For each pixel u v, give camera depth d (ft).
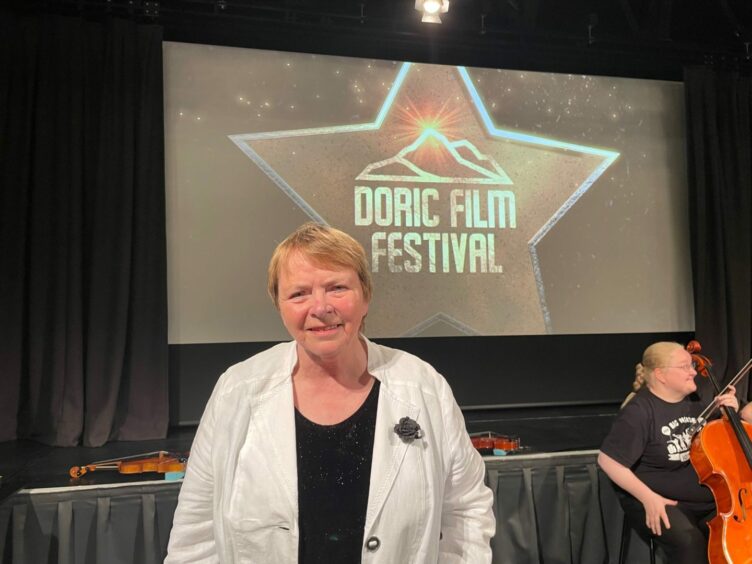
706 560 6.68
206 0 11.59
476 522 3.58
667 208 14.08
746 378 13.57
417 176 12.87
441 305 12.83
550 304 13.34
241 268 12.04
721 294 13.55
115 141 10.97
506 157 13.32
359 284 3.31
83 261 10.86
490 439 8.98
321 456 3.18
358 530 3.08
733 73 14.14
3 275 10.37
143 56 11.23
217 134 12.03
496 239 13.16
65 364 10.39
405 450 3.19
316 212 12.39
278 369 3.42
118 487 7.46
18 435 10.61
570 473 8.60
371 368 3.45
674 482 7.17
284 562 3.04
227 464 3.20
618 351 13.85
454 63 13.57
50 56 10.82
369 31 12.44
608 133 13.88
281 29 12.32
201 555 3.42
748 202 13.98
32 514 7.22
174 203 11.78
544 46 13.23
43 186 10.60
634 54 13.66
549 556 8.38
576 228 13.57
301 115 12.41
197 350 12.05
